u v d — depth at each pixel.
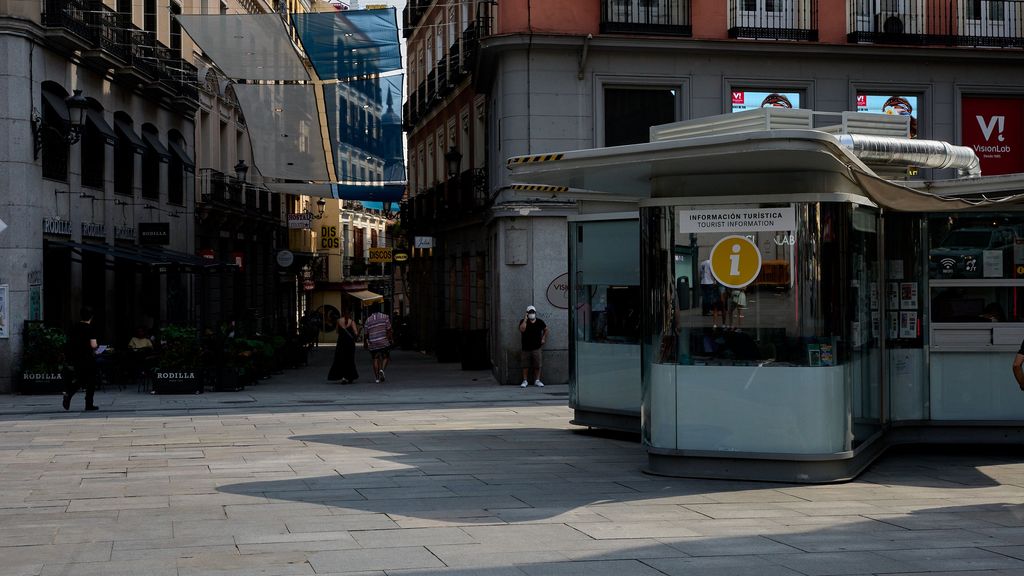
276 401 20.42
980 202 11.49
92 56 25.75
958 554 7.12
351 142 24.81
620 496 9.47
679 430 10.60
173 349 22.33
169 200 32.38
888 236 12.36
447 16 36.91
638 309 13.81
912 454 12.31
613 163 10.25
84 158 26.05
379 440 13.75
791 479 10.20
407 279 53.69
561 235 25.61
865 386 11.30
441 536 7.68
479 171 31.67
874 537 7.68
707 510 8.78
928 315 12.37
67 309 25.02
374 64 24.52
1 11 22.64
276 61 24.58
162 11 31.56
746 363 10.37
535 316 24.53
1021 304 12.28
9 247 22.55
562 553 7.13
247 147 42.91
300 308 58.00
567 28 25.61
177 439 13.89
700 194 10.55
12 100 22.64
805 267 10.22
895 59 27.52
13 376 22.50
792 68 26.95
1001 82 28.22
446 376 29.02
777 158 9.68
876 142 12.53
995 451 12.52
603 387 14.30
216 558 6.96
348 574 6.53
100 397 21.52
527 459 11.96
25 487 9.95
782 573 6.61
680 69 26.25
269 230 46.31
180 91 32.56
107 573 6.55
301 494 9.53
